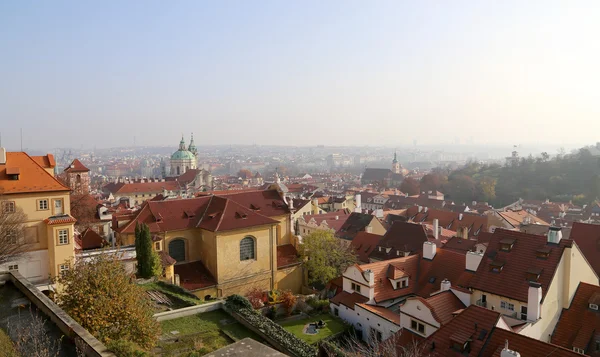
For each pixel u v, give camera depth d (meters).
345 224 103.50
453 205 171.00
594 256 58.50
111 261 36.44
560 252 43.91
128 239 63.06
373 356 39.09
